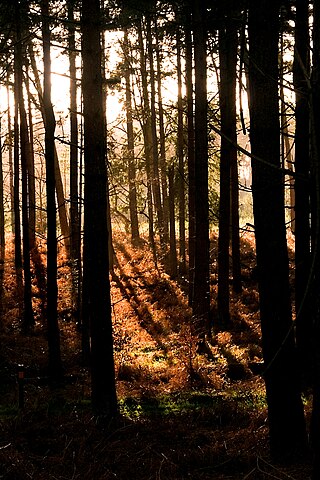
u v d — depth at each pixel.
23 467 7.36
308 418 8.60
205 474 7.04
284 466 6.66
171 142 30.61
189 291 22.75
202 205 17.47
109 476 7.12
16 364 15.62
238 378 14.41
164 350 17.66
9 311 21.97
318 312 3.64
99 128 10.03
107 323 10.10
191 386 13.41
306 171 10.73
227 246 19.69
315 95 3.49
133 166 31.91
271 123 6.46
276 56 6.36
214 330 19.41
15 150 23.89
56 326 14.48
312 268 2.53
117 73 28.41
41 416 9.95
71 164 21.12
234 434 8.57
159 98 29.42
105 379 10.02
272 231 6.68
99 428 9.37
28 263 20.45
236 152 22.66
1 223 28.66
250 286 24.52
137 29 29.28
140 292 25.08
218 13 9.13
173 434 8.88
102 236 10.07
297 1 6.61
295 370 6.86
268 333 6.81
